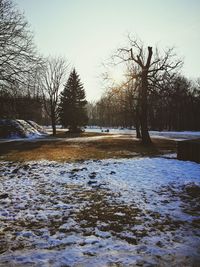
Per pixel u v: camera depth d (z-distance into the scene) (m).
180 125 68.44
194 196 7.30
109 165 11.95
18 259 3.93
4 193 7.62
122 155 15.79
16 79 17.56
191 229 5.12
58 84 40.25
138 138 31.34
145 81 22.75
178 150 13.58
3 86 17.58
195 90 60.88
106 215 5.88
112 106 30.19
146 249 4.26
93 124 119.25
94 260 3.91
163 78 22.45
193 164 11.86
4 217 5.73
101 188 8.16
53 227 5.20
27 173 10.51
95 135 39.50
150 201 6.89
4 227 5.19
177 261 3.91
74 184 8.70
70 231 5.00
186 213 6.01
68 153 17.03
